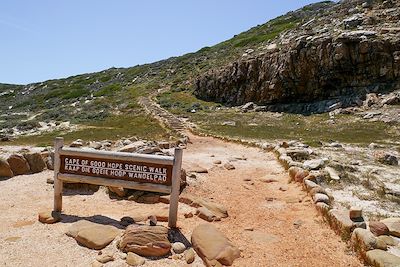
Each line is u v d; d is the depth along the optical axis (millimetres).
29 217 7566
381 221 6895
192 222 7461
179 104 50625
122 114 46750
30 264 5543
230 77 48344
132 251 5898
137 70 91625
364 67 33781
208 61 72688
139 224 6781
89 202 8711
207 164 13883
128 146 13906
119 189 9156
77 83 93688
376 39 33219
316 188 8883
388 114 27281
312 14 69812
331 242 6523
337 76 35344
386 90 32031
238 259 5941
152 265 5633
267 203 9062
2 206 8297
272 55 41875
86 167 7484
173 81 68188
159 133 29859
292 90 39094
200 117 39000
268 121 33438
